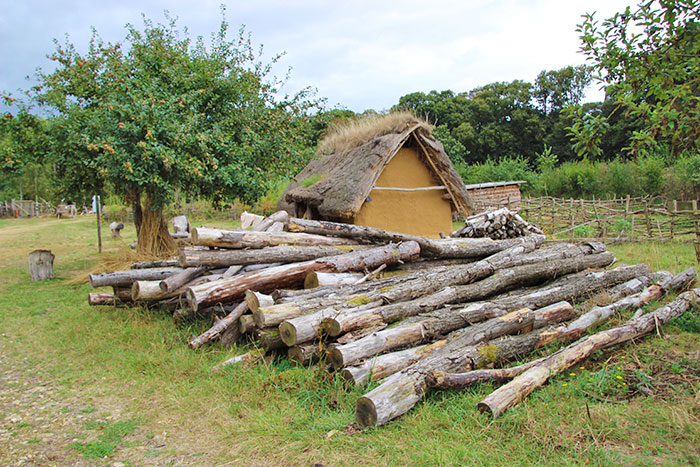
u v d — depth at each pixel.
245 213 9.24
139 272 7.18
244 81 11.52
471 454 3.18
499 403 3.66
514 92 45.19
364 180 10.43
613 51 4.28
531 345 4.89
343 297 5.31
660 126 4.23
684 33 3.94
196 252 5.91
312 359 4.66
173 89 10.58
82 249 16.44
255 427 3.77
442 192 12.39
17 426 3.99
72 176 11.26
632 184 26.73
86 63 10.97
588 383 4.18
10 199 39.56
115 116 9.34
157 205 10.21
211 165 10.12
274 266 6.60
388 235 7.21
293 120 11.71
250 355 5.04
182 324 6.30
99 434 3.83
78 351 5.82
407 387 3.76
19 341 6.34
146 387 4.70
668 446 3.24
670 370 4.51
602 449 3.18
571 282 6.69
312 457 3.32
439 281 5.89
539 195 30.58
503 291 6.55
